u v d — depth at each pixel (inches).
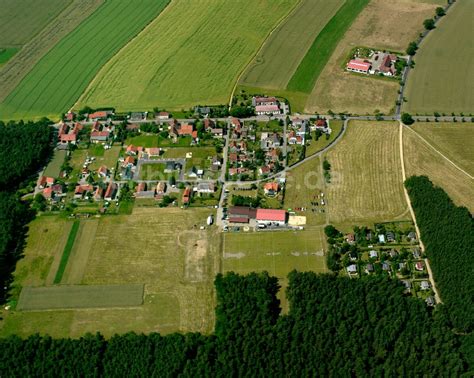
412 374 7657.5
